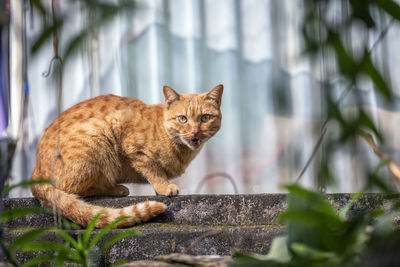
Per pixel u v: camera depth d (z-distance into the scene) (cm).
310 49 100
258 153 568
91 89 483
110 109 355
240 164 571
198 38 569
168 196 300
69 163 318
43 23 106
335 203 266
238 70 570
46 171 321
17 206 306
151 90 539
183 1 569
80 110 352
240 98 573
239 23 568
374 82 98
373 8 101
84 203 293
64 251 190
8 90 329
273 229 250
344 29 99
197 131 362
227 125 577
